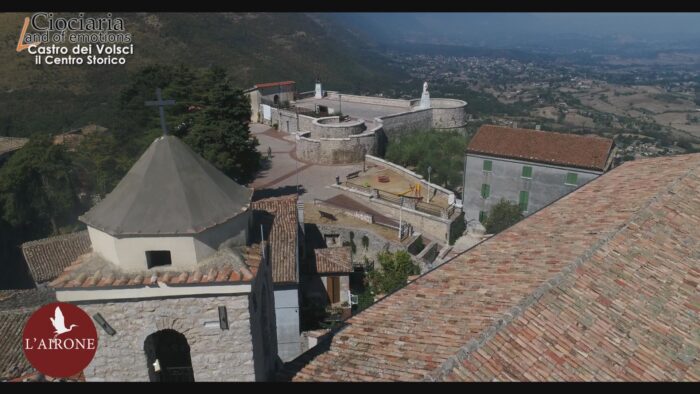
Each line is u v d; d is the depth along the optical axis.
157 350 11.17
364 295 29.80
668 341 10.21
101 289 8.48
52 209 39.91
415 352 9.99
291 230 25.27
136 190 8.86
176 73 46.47
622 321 10.55
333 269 28.59
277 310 23.05
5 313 22.20
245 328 9.09
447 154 50.66
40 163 39.28
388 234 34.72
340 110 66.31
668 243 13.46
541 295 10.87
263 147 56.69
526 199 38.84
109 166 43.16
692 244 13.60
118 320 8.80
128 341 8.98
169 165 9.06
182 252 8.71
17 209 37.78
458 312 11.13
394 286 28.78
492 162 39.41
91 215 8.98
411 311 11.86
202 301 8.82
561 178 36.97
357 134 52.50
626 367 9.45
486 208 40.88
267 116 66.81
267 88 69.94
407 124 59.28
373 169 48.41
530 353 9.48
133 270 8.71
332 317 27.33
